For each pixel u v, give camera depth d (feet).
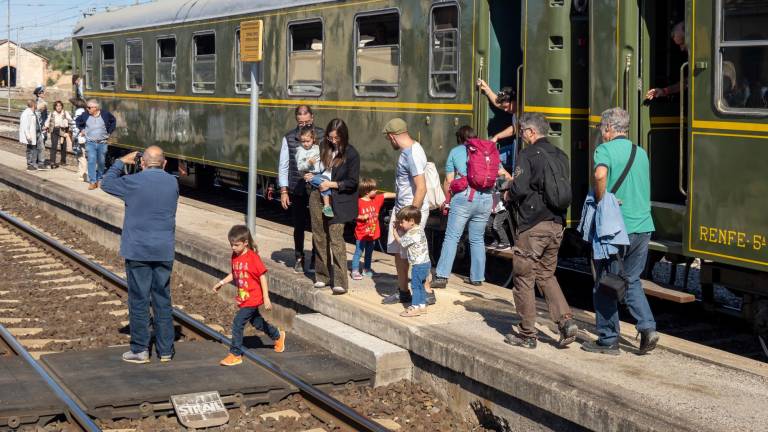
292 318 33.24
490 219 33.65
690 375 22.53
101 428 22.90
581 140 32.04
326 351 28.60
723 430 18.58
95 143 60.64
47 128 77.00
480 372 23.41
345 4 42.80
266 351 28.71
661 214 27.73
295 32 47.50
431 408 24.99
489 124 35.47
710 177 25.16
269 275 34.32
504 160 35.27
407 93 39.01
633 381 21.93
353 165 30.50
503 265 36.11
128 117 68.23
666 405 20.18
